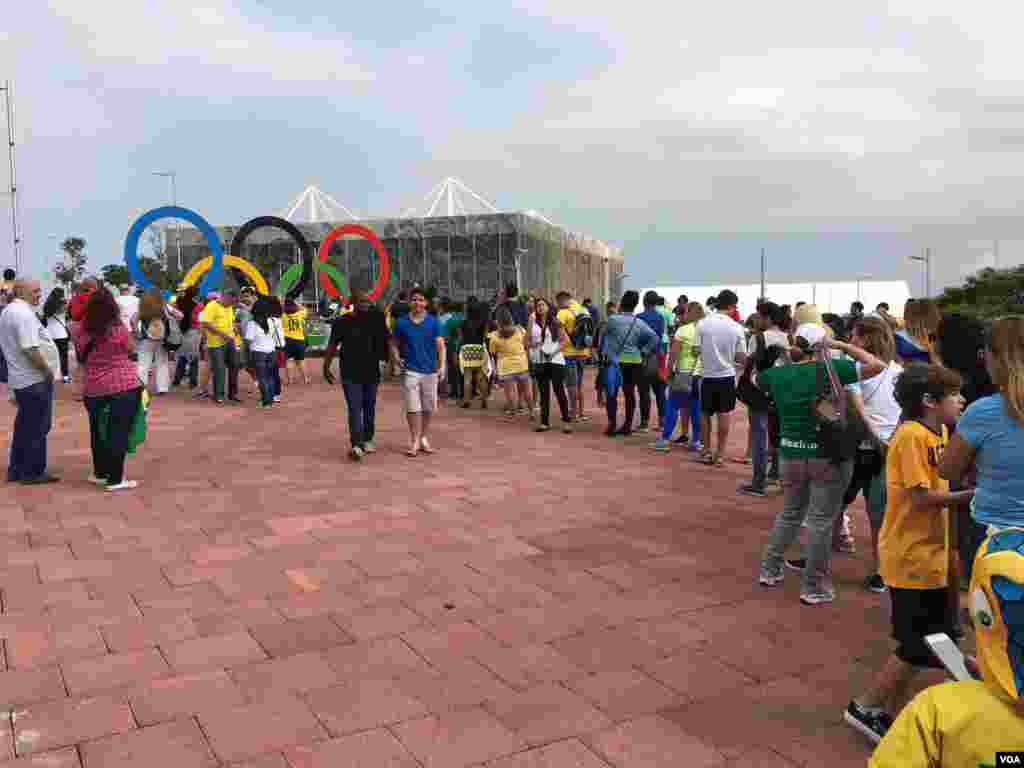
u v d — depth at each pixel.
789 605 4.81
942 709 1.83
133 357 7.51
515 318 13.05
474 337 13.67
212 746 3.21
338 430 11.02
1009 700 1.73
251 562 5.44
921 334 5.46
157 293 13.26
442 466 8.73
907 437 3.28
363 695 3.64
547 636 4.31
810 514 4.81
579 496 7.40
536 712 3.51
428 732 3.33
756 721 3.46
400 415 12.70
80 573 5.18
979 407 2.87
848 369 4.70
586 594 4.94
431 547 5.82
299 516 6.60
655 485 7.90
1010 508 2.81
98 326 7.24
